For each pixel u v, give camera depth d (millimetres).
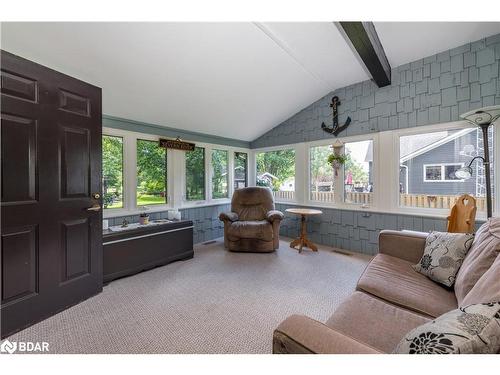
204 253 3529
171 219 3432
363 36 2164
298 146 4359
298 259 3221
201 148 4328
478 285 1010
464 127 2689
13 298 1644
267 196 4117
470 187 2732
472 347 640
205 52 2400
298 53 2715
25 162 1706
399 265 1798
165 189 3779
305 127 4250
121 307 1989
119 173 3229
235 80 2986
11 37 1803
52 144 1863
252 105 3729
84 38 1946
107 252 2469
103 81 2479
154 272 2773
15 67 1645
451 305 1265
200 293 2242
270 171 4953
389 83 3207
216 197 4590
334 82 3561
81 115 2066
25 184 1707
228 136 4668
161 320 1802
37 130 1769
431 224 2947
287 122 4520
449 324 708
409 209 3131
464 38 2555
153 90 2807
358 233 3590
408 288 1447
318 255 3400
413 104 3039
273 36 2369
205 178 4359
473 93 2615
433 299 1321
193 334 1638
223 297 2162
